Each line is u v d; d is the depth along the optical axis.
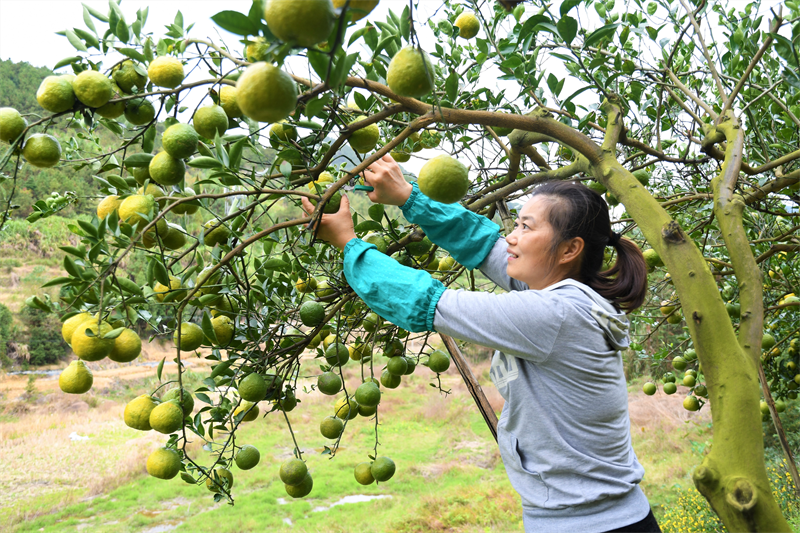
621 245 1.50
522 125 1.26
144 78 1.25
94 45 1.21
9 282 23.66
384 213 1.90
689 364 3.25
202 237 1.40
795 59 1.44
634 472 1.28
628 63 1.78
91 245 1.21
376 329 1.97
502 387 1.35
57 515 10.95
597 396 1.24
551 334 1.20
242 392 1.62
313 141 1.38
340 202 1.43
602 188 2.18
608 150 1.29
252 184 1.32
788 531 0.81
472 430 16.06
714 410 0.93
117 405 18.58
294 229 1.82
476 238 1.72
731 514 0.84
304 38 0.74
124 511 11.20
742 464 0.86
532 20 1.32
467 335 1.23
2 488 12.17
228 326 1.64
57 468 13.45
